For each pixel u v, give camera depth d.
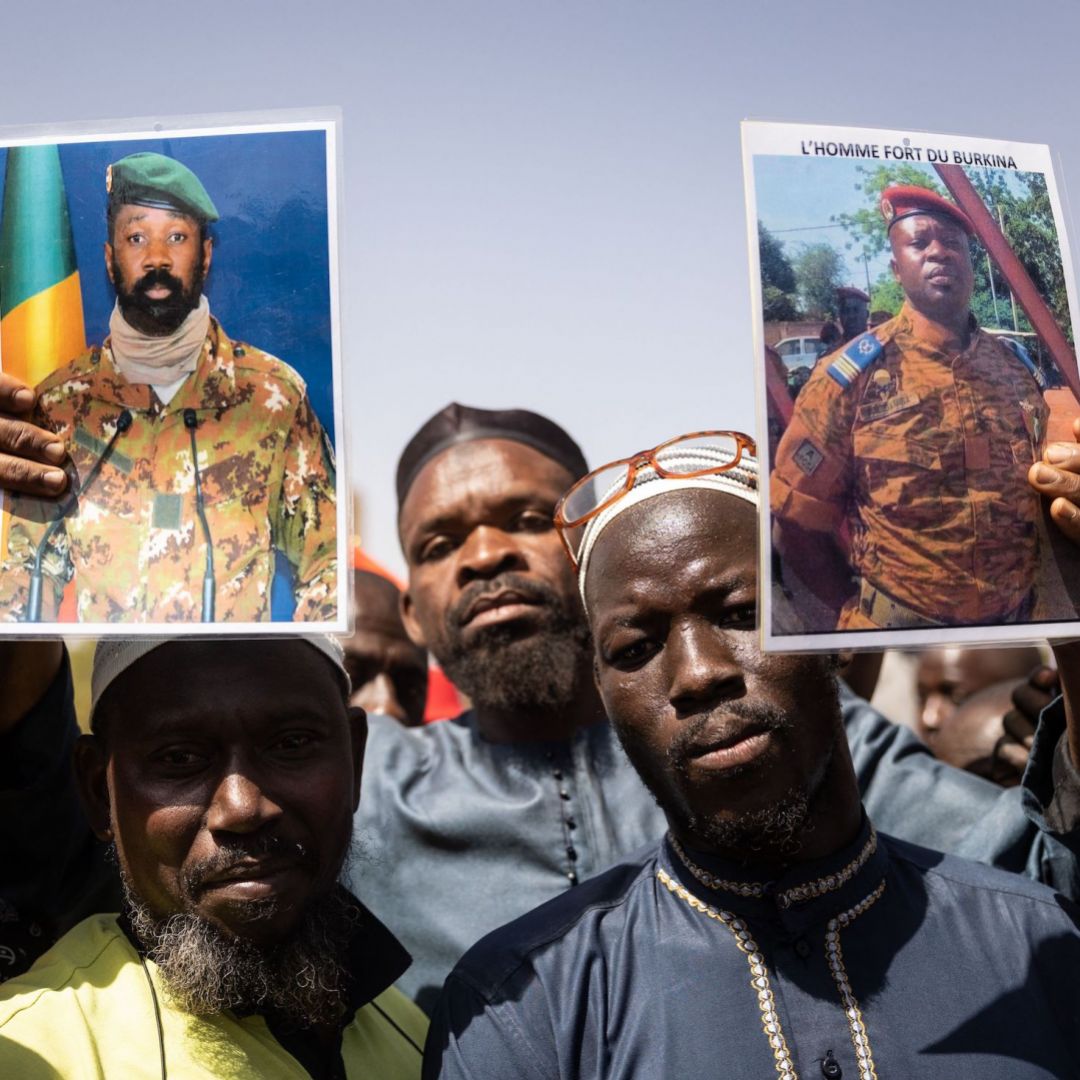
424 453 4.05
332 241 2.32
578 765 3.62
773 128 2.26
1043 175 2.42
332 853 2.53
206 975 2.36
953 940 2.33
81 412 2.29
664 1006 2.28
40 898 2.84
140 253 2.32
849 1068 2.18
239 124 2.36
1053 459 2.27
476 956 2.43
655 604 2.31
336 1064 2.58
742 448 2.44
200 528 2.26
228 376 2.29
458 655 3.76
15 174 2.34
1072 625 2.26
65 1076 2.19
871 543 2.17
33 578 2.24
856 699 3.90
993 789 3.45
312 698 2.51
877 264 2.26
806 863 2.36
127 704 2.48
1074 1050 2.22
